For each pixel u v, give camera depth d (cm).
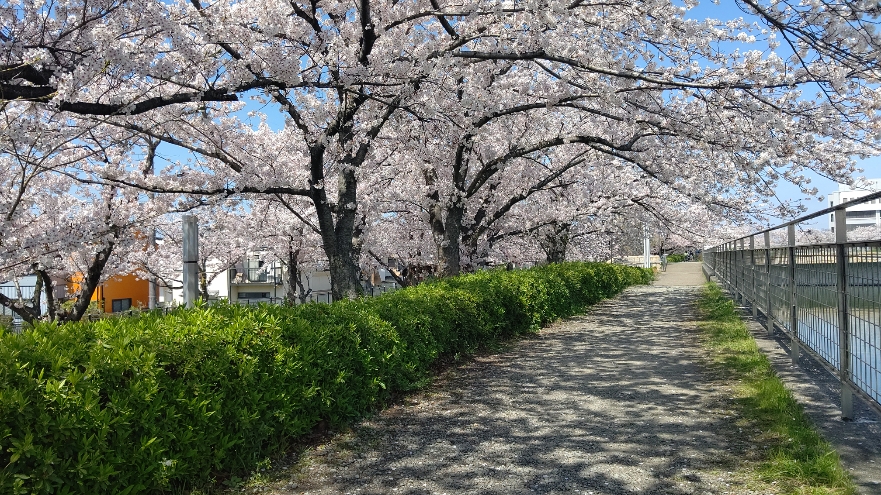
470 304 839
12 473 260
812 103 780
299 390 453
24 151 764
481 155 1246
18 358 288
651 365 730
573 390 610
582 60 762
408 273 1822
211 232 1683
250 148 988
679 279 2955
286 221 1521
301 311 539
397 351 602
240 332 420
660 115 866
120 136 847
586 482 365
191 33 724
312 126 914
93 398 303
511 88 1061
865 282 384
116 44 543
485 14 755
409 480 383
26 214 959
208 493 363
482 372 720
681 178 1098
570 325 1174
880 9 487
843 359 427
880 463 349
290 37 737
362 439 474
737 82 682
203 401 360
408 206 1424
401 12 888
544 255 2430
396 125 1020
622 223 1981
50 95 473
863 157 938
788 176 1027
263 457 418
